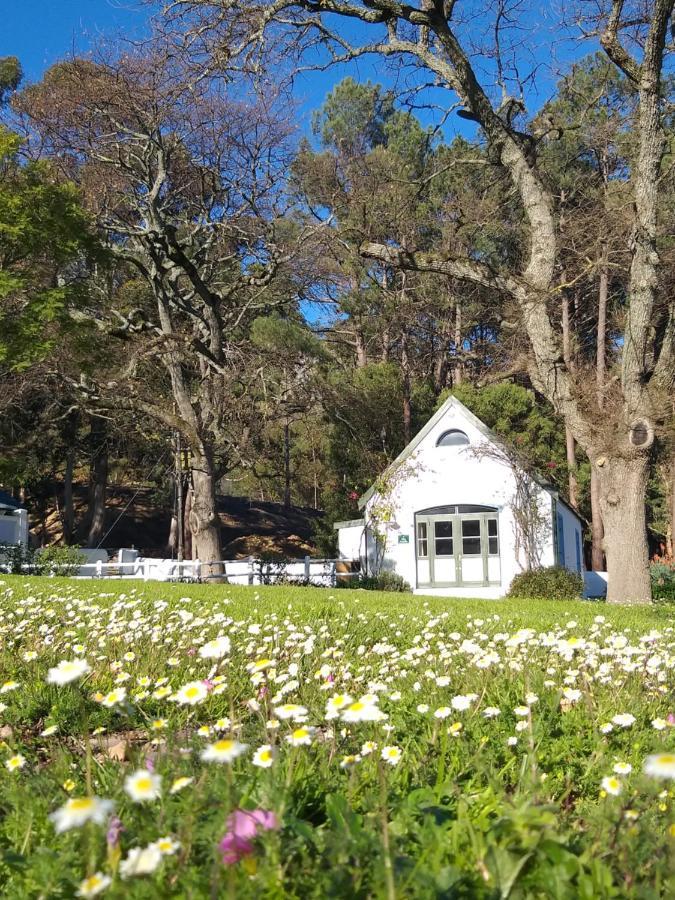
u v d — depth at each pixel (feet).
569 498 114.11
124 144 78.74
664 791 9.01
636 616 39.34
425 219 114.42
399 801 8.76
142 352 79.66
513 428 116.78
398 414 118.01
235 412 85.15
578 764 11.67
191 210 87.92
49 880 6.91
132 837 7.52
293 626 24.08
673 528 100.32
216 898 6.01
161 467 115.03
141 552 140.77
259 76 58.44
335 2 56.90
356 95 132.16
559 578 73.31
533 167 61.77
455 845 7.30
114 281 98.73
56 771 10.18
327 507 120.67
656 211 59.82
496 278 62.13
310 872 6.80
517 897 6.35
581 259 73.20
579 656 18.17
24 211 65.82
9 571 76.48
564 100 95.04
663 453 85.97
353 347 140.97
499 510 81.71
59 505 134.72
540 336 61.77
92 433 119.34
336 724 12.34
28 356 65.36
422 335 136.87
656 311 70.54
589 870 6.72
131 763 10.03
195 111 76.64
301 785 9.16
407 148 120.06
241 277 86.79
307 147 109.81
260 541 148.36
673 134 62.28
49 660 18.40
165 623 25.62
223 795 8.16
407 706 14.49
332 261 105.50
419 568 83.97
